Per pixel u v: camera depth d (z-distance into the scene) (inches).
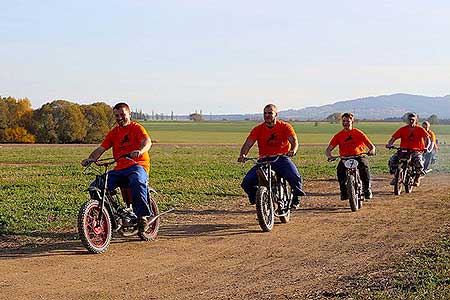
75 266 362.0
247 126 5551.2
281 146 501.7
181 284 323.6
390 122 6742.1
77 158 1663.4
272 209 480.7
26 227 489.1
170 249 408.5
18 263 369.7
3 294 305.7
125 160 426.6
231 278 334.6
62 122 3181.6
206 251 402.3
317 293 301.4
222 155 1780.3
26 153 1978.3
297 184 504.1
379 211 572.1
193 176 960.9
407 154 711.1
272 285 319.3
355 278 326.6
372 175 991.0
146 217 429.7
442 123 5836.6
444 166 1126.4
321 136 3641.7
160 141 3142.2
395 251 390.9
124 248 411.8
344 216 545.6
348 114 606.2
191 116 7696.9
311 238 442.9
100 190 410.0
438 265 341.1
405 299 279.0
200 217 547.5
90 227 397.4
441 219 514.0
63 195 702.5
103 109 3287.4
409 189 720.3
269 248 410.0
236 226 498.0
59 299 297.9
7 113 3161.9
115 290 313.1
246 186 489.7
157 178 921.5
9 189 772.0
